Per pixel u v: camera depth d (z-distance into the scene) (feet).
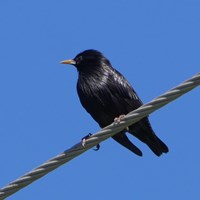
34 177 33.09
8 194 32.89
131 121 33.17
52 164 33.32
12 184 32.78
